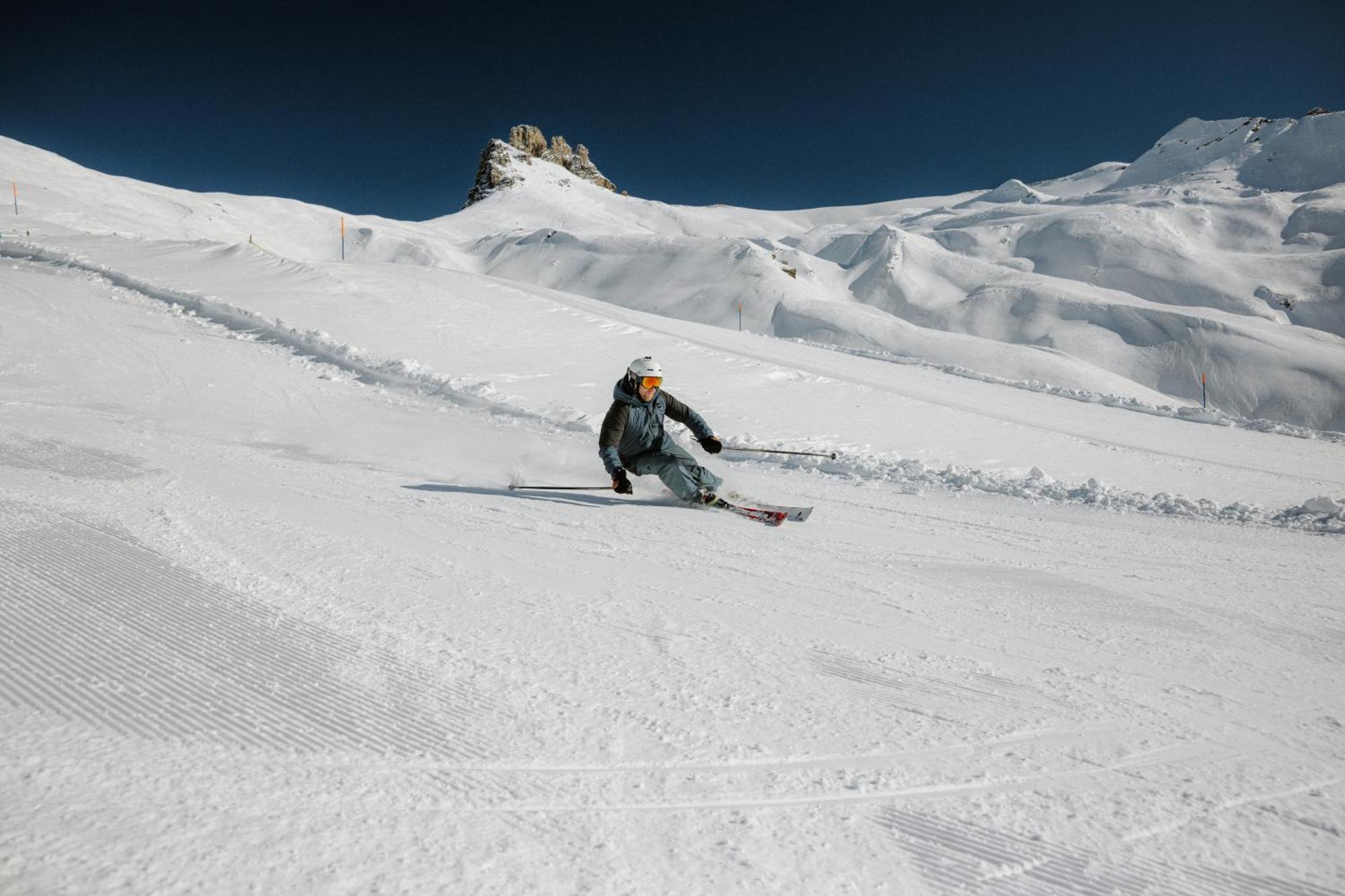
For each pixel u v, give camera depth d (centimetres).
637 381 589
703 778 206
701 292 10019
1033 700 269
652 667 282
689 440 984
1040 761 224
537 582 381
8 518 412
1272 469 1126
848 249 18962
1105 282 14050
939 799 201
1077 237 15075
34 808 172
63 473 539
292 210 18375
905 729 242
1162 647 332
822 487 753
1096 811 198
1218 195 18275
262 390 1050
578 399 1159
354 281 2066
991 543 535
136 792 182
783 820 188
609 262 12312
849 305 8769
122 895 144
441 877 157
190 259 2188
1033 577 444
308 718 227
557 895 154
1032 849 181
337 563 385
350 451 762
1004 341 10169
